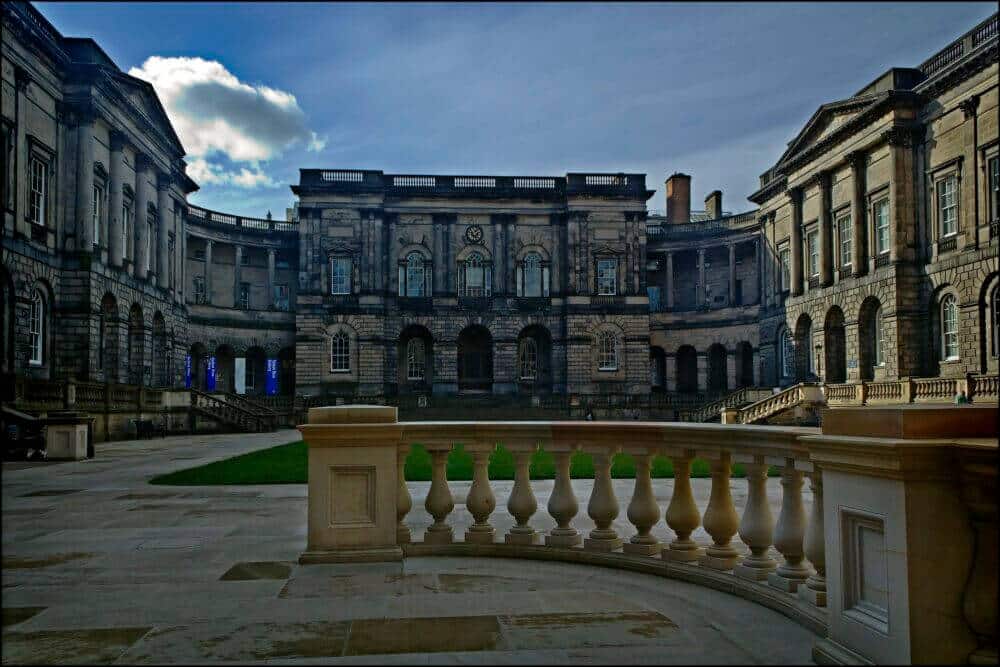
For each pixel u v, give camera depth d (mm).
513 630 6250
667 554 8094
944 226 41531
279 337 71938
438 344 69625
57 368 42219
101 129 45875
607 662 5492
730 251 69750
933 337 41906
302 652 5781
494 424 9117
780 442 6699
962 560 4570
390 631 6266
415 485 18109
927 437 4766
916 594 4551
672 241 72750
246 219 72625
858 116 45688
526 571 8250
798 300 55344
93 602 7273
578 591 7422
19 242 38031
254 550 9859
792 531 6812
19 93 38219
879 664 4836
